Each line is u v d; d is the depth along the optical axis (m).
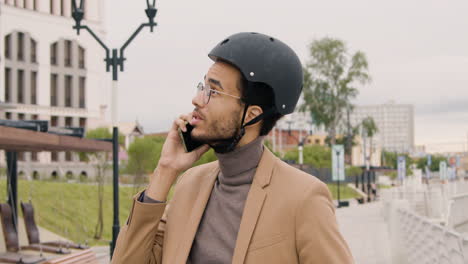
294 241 1.52
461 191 36.38
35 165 45.84
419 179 37.03
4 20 48.25
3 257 8.51
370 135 55.06
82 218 18.09
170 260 1.65
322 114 49.12
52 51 53.50
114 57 10.35
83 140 10.50
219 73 1.61
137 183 25.53
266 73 1.58
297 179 1.58
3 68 47.78
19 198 18.03
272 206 1.55
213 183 1.73
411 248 8.99
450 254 4.88
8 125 8.65
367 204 36.34
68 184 23.38
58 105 53.50
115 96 10.48
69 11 55.03
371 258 10.80
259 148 1.66
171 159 1.71
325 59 48.91
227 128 1.60
